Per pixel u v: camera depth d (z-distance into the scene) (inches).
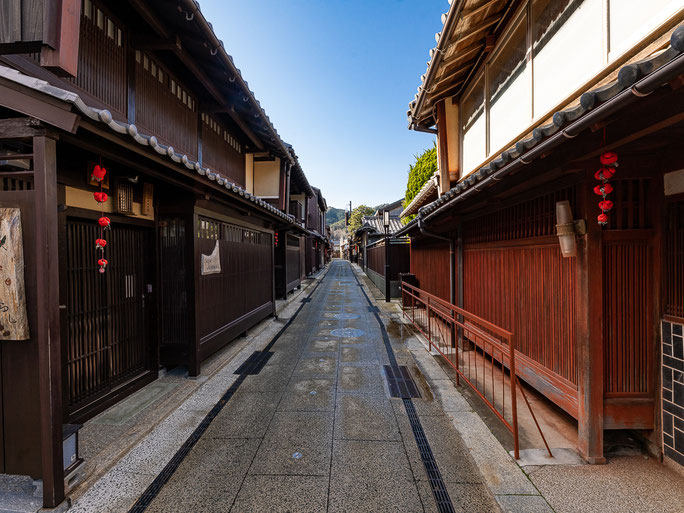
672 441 103.5
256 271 309.1
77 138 95.0
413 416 142.9
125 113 162.7
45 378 88.9
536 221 144.8
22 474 94.4
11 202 90.1
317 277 906.1
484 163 210.5
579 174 110.1
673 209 102.6
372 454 116.1
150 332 181.8
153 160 118.5
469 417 141.5
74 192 128.1
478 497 95.6
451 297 251.3
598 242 107.7
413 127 285.6
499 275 180.5
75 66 92.7
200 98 244.2
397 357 224.8
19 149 106.9
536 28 155.5
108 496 95.9
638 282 109.4
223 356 225.6
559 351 128.3
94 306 146.3
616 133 82.2
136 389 166.7
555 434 126.7
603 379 109.0
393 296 519.5
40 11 85.7
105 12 150.2
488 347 192.7
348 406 152.6
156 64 190.9
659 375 107.3
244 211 251.6
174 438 126.1
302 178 562.6
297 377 188.9
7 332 90.2
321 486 100.3
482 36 189.2
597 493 93.9
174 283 191.2
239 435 128.3
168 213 187.3
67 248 132.3
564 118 74.6
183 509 91.4
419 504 93.0
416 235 390.6
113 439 124.1
